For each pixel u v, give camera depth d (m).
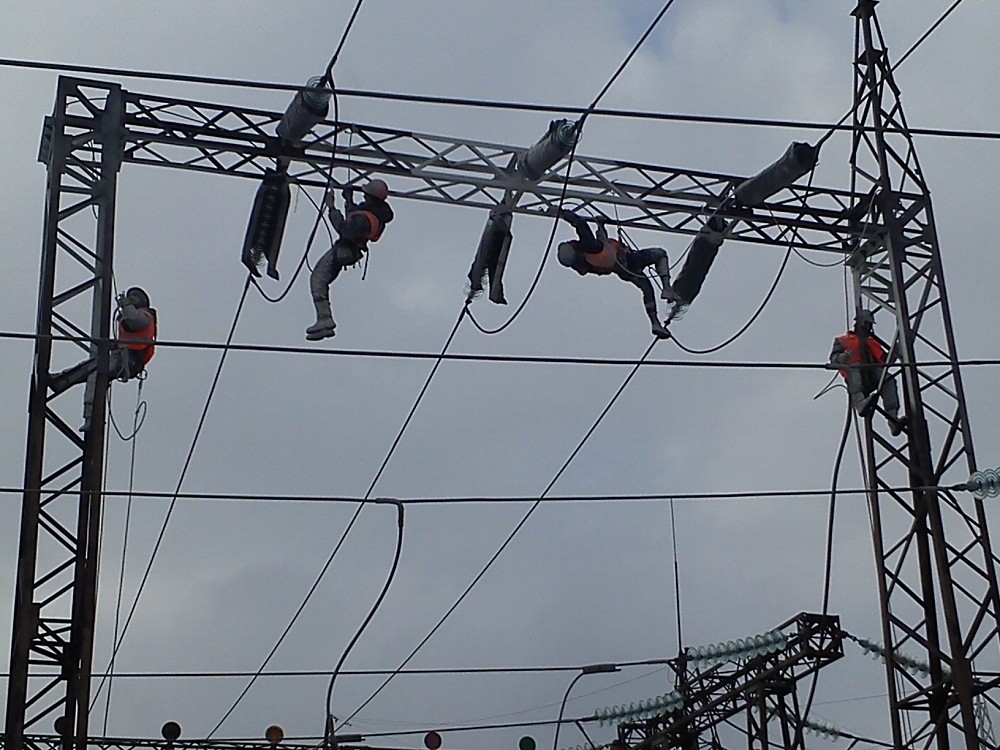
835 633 23.95
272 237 15.69
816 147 16.19
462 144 16.02
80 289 14.55
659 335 16.48
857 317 17.81
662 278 16.56
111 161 14.82
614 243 16.34
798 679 25.33
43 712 13.48
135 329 14.88
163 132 15.29
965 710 16.03
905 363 16.02
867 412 17.41
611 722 26.59
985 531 16.64
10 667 13.39
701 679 26.50
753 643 24.55
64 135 14.88
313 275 15.38
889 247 17.41
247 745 20.17
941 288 17.25
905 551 16.98
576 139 15.08
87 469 14.04
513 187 16.14
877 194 17.55
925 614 16.88
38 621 13.63
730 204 17.02
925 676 17.03
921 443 16.98
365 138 15.76
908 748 16.59
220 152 15.51
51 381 14.36
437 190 16.16
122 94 15.10
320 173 15.82
